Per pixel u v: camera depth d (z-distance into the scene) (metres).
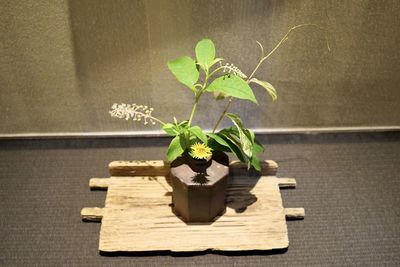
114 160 0.82
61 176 0.78
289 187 0.76
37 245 0.67
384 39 0.73
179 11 0.68
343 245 0.67
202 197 0.62
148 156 0.83
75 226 0.70
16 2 0.66
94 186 0.75
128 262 0.65
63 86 0.78
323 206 0.73
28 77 0.77
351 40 0.73
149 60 0.74
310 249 0.67
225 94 0.60
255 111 0.84
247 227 0.67
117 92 0.79
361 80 0.79
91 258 0.65
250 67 0.76
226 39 0.72
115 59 0.74
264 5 0.68
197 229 0.67
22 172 0.79
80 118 0.84
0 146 0.85
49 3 0.66
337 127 0.87
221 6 0.68
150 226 0.67
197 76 0.59
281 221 0.68
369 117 0.86
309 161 0.82
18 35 0.70
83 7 0.67
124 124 0.85
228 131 0.66
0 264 0.64
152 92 0.80
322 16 0.69
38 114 0.83
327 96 0.82
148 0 0.66
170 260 0.65
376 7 0.68
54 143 0.85
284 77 0.78
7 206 0.73
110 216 0.69
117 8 0.67
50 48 0.72
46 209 0.72
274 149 0.84
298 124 0.87
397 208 0.73
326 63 0.76
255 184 0.74
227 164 0.64
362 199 0.75
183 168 0.62
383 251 0.67
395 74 0.78
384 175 0.79
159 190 0.73
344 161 0.82
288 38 0.72
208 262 0.65
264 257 0.65
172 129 0.62
